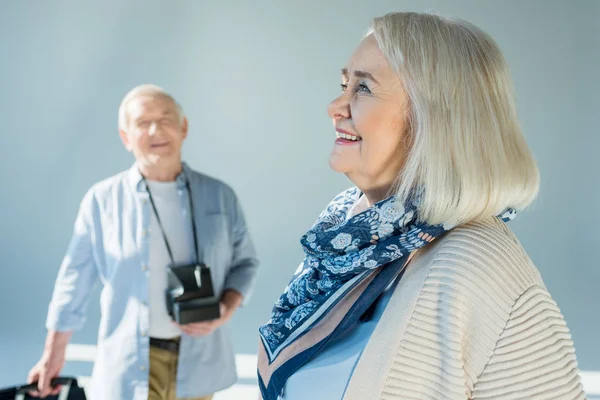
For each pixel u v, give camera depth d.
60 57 7.41
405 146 0.98
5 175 7.33
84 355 4.87
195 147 7.96
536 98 8.20
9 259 7.11
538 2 8.11
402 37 0.96
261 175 8.01
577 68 8.11
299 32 7.92
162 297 2.40
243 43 7.88
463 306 0.92
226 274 2.62
